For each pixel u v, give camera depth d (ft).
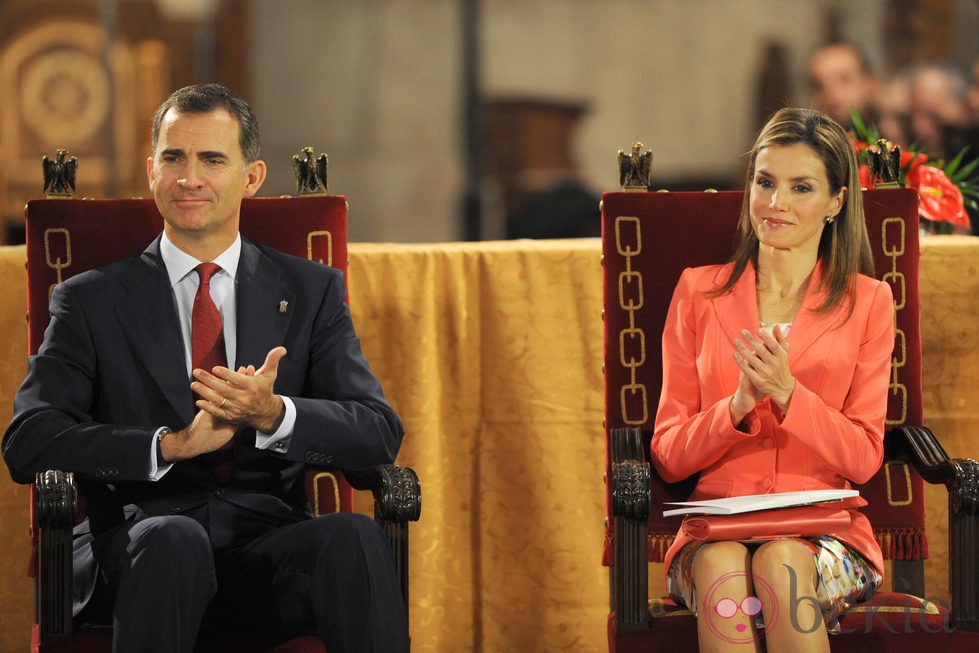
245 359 34.37
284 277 35.63
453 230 148.56
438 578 43.42
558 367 43.27
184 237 34.71
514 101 147.54
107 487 33.86
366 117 146.61
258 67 140.77
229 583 32.22
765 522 32.04
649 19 144.87
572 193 113.80
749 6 141.38
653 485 36.29
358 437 33.06
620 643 32.37
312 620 31.37
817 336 34.88
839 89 78.43
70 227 36.76
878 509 36.22
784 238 35.01
